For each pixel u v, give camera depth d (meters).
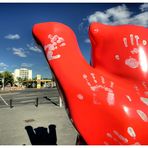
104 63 1.48
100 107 1.31
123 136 1.28
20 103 16.28
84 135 1.33
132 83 1.41
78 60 1.39
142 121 1.29
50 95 22.75
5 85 68.12
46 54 1.41
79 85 1.34
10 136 7.38
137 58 1.43
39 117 10.39
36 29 1.44
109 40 1.49
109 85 1.36
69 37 1.41
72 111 1.35
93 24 1.54
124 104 1.31
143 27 1.54
